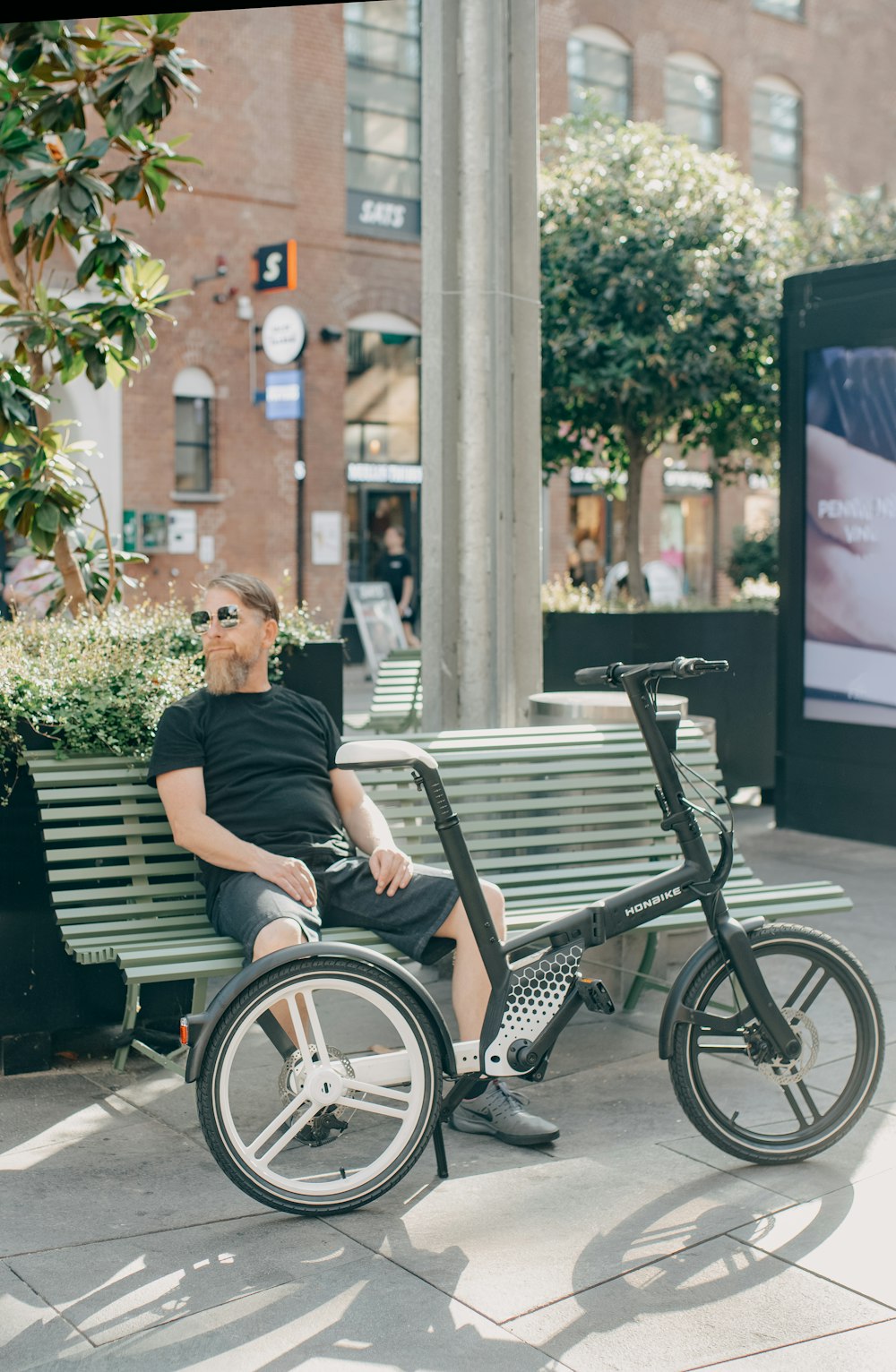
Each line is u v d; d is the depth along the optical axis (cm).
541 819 462
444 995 503
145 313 529
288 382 1822
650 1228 315
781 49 2589
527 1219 320
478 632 552
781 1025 352
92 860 416
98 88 489
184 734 377
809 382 760
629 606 948
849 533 754
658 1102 396
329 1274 293
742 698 895
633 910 351
